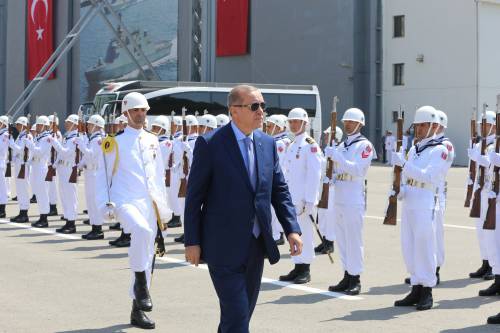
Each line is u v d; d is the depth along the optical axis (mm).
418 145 16922
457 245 26062
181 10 92125
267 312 16094
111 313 15992
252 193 10516
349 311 16234
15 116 76625
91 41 103312
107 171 15156
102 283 19109
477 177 19547
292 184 19547
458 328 14844
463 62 80375
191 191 10570
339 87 84438
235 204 10430
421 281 16500
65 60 105438
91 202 27094
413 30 83938
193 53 66812
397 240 27250
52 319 15453
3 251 24188
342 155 17891
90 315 15805
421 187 16609
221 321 10352
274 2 89438
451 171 70312
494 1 80062
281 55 88938
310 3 86438
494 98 80938
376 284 19219
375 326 14945
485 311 16328
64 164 28656
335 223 18312
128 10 99000
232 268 10359
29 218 33469
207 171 10539
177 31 92812
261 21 90625
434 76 82500
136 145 15383
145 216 15180
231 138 10633
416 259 16578
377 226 31484
